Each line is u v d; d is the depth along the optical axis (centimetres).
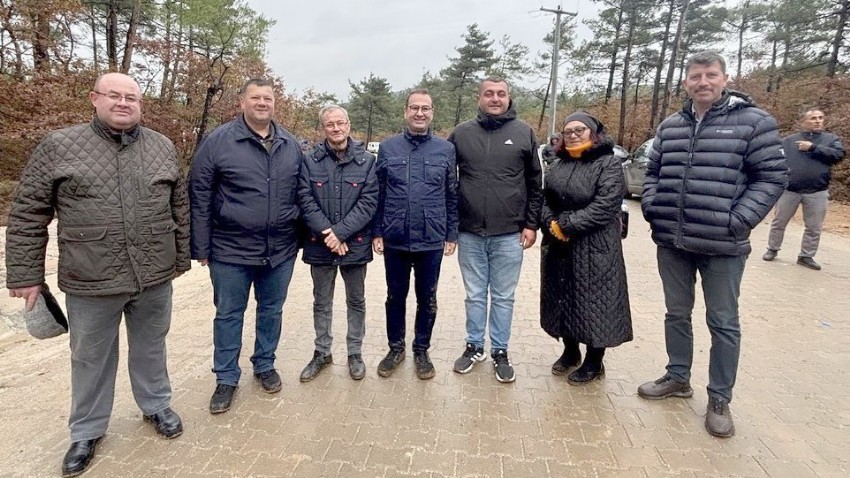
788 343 401
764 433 275
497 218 325
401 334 351
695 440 268
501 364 340
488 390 321
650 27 2639
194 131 1456
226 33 1555
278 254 299
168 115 1367
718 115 269
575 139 308
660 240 296
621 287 313
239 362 358
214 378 330
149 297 250
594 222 297
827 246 795
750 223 259
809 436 272
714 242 268
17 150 1038
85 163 218
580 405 303
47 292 233
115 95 217
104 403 248
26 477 232
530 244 338
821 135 623
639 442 265
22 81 1000
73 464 233
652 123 2575
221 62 1491
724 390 277
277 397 307
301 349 381
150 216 237
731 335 272
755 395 317
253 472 235
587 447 260
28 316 233
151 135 243
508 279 338
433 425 278
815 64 1980
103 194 222
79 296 227
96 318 233
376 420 282
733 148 263
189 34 1571
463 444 261
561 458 250
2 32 1006
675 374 311
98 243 222
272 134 290
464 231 337
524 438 267
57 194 220
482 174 323
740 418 290
